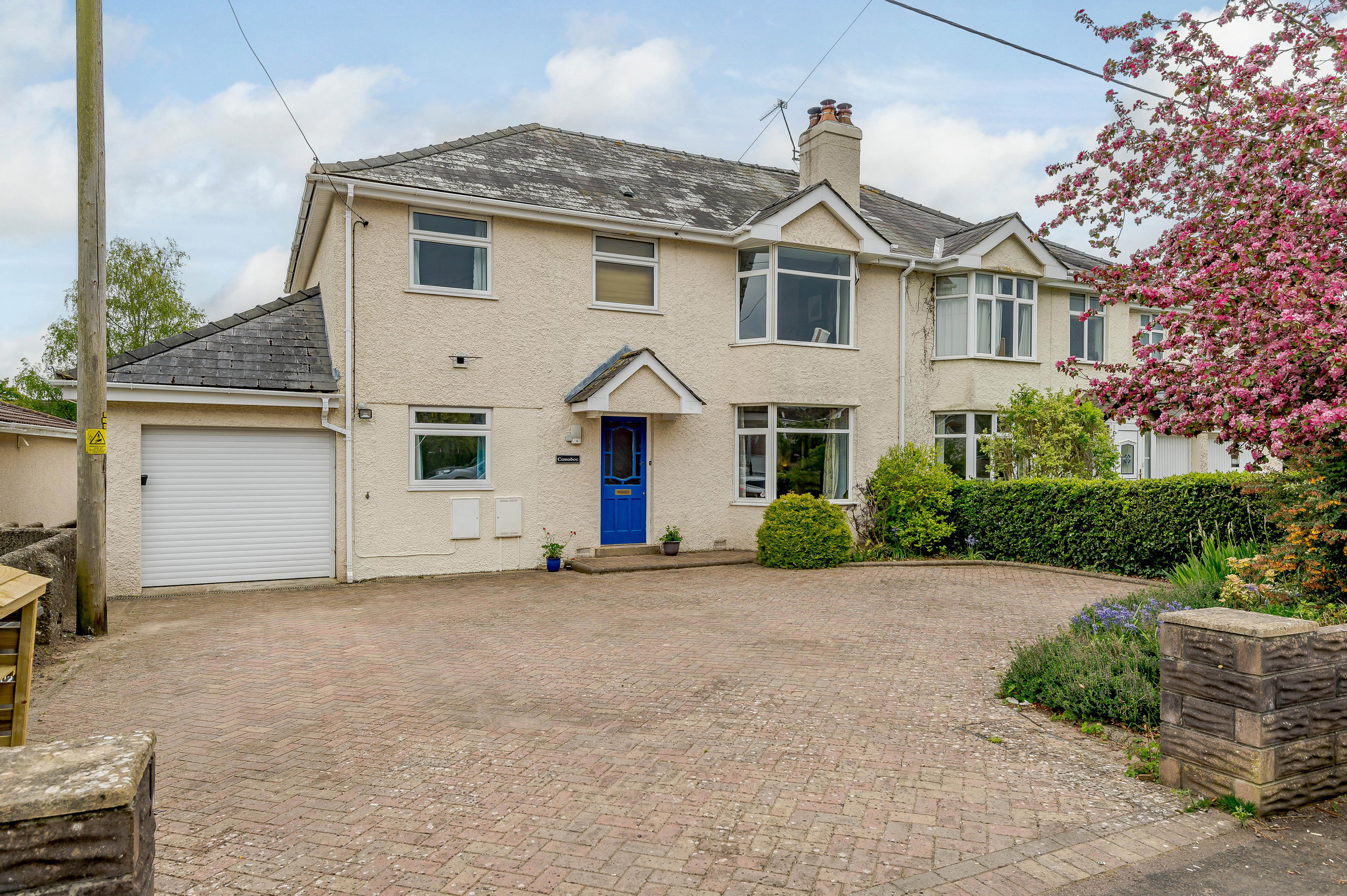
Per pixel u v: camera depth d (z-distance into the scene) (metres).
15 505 16.58
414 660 7.66
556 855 3.87
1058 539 13.80
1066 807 4.35
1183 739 4.52
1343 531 6.30
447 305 13.49
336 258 12.82
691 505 15.58
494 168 14.80
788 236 15.62
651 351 14.40
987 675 7.04
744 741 5.38
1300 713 4.30
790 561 13.83
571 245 14.47
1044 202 8.77
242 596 11.57
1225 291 6.35
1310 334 5.43
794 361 15.71
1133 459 20.92
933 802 4.43
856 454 16.64
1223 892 3.52
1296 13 7.31
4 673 4.17
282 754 5.23
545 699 6.38
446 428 13.52
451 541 13.49
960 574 13.24
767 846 3.94
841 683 6.76
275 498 12.63
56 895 2.05
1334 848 3.89
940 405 17.59
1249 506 10.91
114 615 10.11
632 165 17.14
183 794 4.61
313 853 3.90
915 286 17.56
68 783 2.10
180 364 12.06
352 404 12.80
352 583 12.72
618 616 9.73
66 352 30.31
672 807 4.39
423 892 3.54
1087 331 19.33
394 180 12.94
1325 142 6.50
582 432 14.52
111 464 11.57
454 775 4.85
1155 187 8.12
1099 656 6.17
